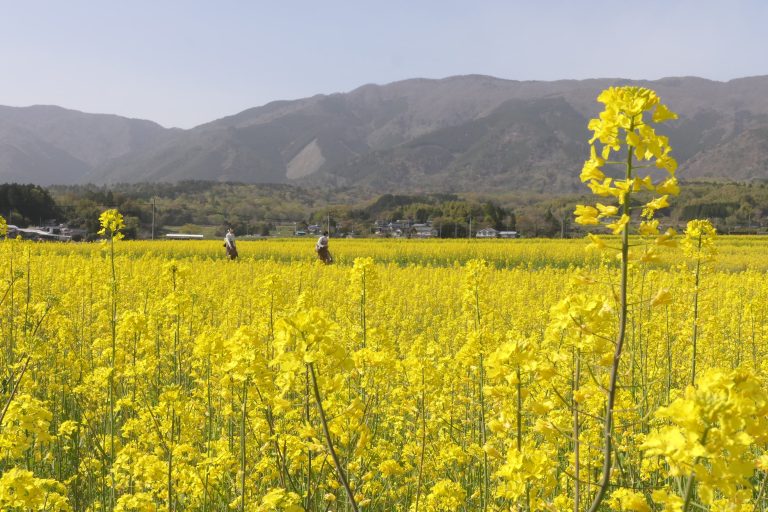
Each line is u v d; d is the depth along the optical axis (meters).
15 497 4.16
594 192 3.56
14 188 92.38
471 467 6.88
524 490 3.87
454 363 7.63
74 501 6.36
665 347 9.74
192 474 5.58
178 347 8.93
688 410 2.67
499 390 4.33
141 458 5.57
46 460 6.57
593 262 36.00
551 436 3.96
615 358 3.46
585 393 3.96
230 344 5.13
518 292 16.83
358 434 5.07
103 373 6.54
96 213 102.88
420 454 6.51
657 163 3.42
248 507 5.20
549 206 184.50
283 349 3.72
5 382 8.20
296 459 5.48
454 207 137.25
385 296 12.65
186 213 164.00
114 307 8.41
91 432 7.38
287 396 6.62
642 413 6.74
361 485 5.98
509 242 63.34
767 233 108.62
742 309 14.39
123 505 5.32
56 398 8.50
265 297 7.91
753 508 3.60
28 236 74.06
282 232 143.38
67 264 20.97
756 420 2.75
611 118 3.48
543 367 3.95
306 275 17.64
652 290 9.87
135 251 42.91
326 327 3.75
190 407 6.94
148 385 8.69
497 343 7.84
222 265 28.52
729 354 11.55
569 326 3.89
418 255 40.66
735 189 173.12
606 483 3.47
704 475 2.69
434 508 5.57
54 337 10.81
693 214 141.00
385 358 6.04
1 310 10.05
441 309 18.59
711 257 7.69
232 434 6.68
